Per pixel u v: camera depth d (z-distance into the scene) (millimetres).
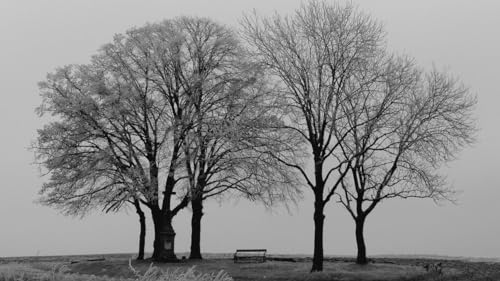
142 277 10258
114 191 37500
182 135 38094
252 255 36969
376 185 35156
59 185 37844
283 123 36562
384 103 33781
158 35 40188
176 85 39594
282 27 35250
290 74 34250
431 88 34500
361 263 35125
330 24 34031
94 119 37719
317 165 33438
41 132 37656
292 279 29547
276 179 38719
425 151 33719
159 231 39125
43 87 38781
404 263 36688
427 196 34531
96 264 36406
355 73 34031
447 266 33812
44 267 14289
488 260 41938
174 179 39062
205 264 35094
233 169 38750
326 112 33219
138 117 38562
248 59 38844
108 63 39844
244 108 38531
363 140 34469
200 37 40281
